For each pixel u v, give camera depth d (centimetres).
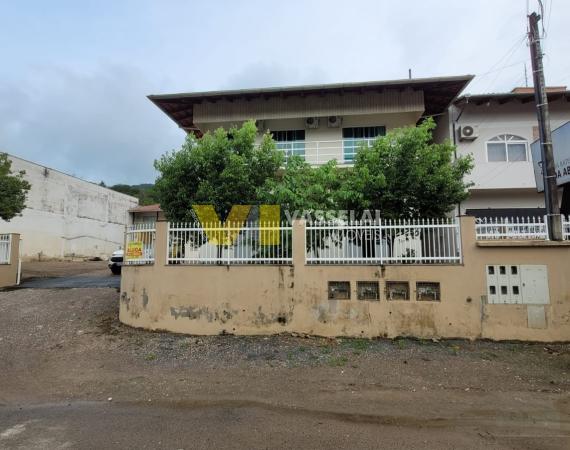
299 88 1564
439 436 408
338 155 1641
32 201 2630
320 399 515
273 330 801
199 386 567
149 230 891
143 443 390
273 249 835
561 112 1612
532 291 752
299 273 804
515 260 761
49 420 452
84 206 3169
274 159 1043
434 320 764
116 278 1597
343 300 786
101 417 461
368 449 379
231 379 593
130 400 519
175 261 862
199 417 458
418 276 775
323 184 995
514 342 743
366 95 1611
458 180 1006
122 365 662
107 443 391
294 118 1680
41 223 2706
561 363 643
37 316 951
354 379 588
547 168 809
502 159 1612
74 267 2189
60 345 768
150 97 1630
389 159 977
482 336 751
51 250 2791
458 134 1622
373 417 458
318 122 1666
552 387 551
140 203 4091
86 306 1029
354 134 1688
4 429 428
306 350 715
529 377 588
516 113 1625
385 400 510
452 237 791
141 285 873
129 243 925
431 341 751
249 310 812
